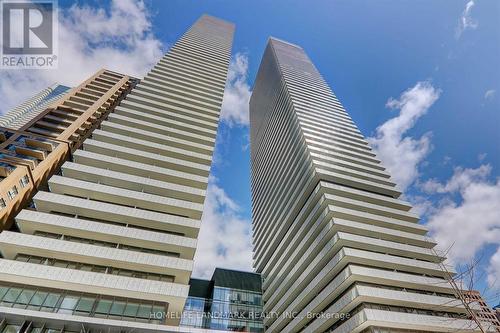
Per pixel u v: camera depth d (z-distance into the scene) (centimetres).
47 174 3850
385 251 3888
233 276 6078
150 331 2208
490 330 2764
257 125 9975
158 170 3947
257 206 7856
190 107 5562
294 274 4541
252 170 9356
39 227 2761
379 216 4334
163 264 2764
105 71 6962
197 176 4091
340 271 3641
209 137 5038
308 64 9644
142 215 3209
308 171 5134
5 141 3956
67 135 4522
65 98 5450
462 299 1706
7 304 2147
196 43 8569
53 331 2047
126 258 2705
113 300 2433
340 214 4206
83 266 2648
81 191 3297
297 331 4181
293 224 5138
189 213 3547
